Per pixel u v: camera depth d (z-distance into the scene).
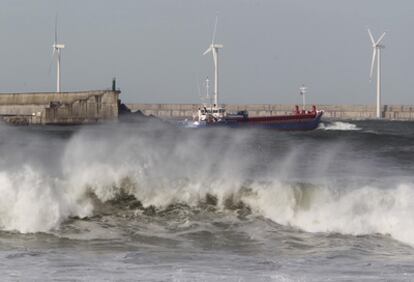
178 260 52.53
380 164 115.12
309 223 65.75
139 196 70.12
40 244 58.19
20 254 54.06
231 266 50.47
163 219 66.75
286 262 52.34
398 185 75.19
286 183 72.06
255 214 67.88
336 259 54.00
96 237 60.91
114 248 57.28
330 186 70.62
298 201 68.56
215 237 61.53
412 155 137.62
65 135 175.62
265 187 70.06
